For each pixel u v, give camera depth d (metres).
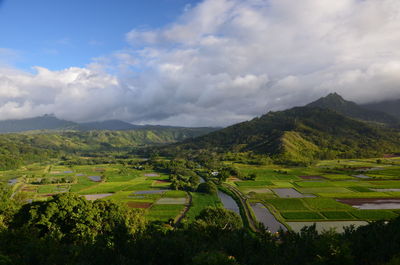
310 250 23.55
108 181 186.50
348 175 179.75
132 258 26.59
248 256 26.50
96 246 28.09
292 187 144.38
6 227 46.94
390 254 22.09
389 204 104.81
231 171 197.38
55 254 28.50
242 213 96.75
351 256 20.97
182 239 30.50
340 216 88.81
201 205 111.12
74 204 55.06
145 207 109.50
